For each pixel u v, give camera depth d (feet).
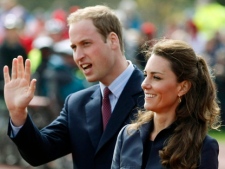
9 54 128.57
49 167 112.37
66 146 60.29
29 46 152.46
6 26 129.29
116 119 58.70
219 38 165.37
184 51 51.49
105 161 58.44
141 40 132.87
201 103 51.70
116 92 59.47
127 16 173.68
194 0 231.91
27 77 57.16
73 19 58.80
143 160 51.88
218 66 153.17
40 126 111.04
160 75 51.24
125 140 52.65
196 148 50.67
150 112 52.65
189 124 51.34
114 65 59.36
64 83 116.88
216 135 150.51
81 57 58.44
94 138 58.90
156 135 51.62
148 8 232.32
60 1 219.00
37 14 193.06
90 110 59.72
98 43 58.44
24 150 57.98
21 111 56.85
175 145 50.70
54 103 113.50
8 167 116.98
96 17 58.59
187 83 51.60
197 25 175.63
